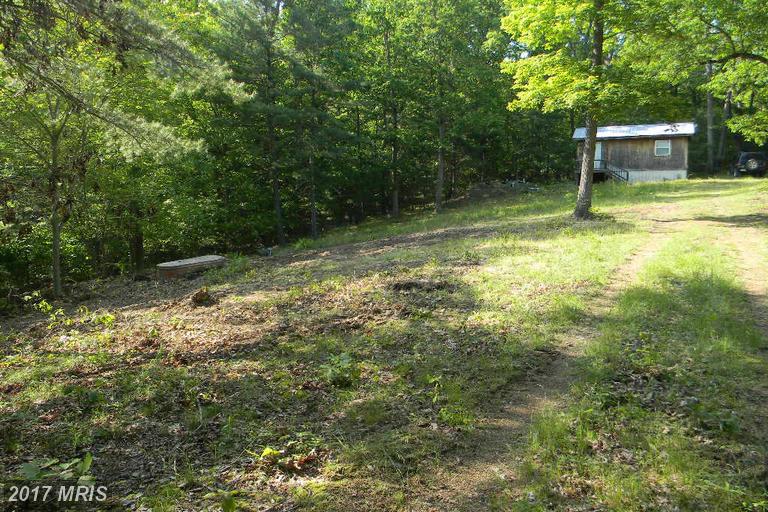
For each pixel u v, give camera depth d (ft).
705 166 130.82
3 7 22.12
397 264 42.09
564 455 13.73
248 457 13.75
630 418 15.44
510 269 35.60
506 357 20.44
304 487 12.37
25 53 23.90
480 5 110.52
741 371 18.33
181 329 27.58
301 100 87.45
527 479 12.76
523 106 60.08
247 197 88.43
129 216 63.62
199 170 74.74
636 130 112.37
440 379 18.44
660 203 70.79
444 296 29.91
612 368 18.94
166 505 11.47
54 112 44.11
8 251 61.36
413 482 12.75
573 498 12.03
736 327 22.21
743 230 46.80
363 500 11.97
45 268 67.92
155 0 48.93
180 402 17.20
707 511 11.41
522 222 63.98
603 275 32.40
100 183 55.21
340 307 29.40
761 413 15.57
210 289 41.11
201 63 27.99
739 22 47.42
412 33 96.07
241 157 86.48
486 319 25.29
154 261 83.30
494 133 122.21
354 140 87.15
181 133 73.05
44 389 18.93
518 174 140.77
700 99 151.84
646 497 11.91
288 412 16.44
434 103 94.38
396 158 104.63
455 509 11.75
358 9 100.32
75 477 12.68
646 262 35.47
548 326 23.86
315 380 18.80
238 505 11.59
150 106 61.52
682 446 13.78
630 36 57.72
